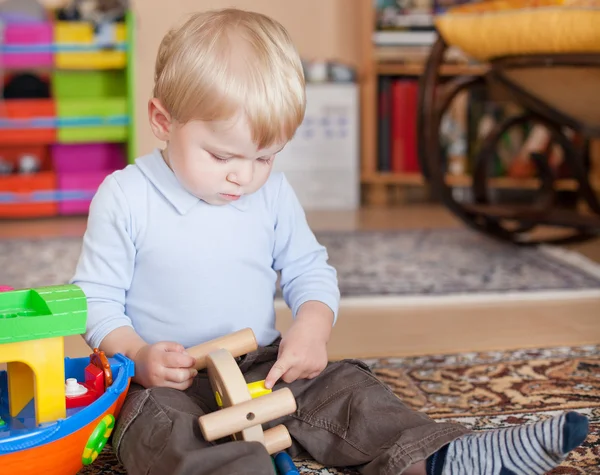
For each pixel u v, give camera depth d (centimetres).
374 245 230
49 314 74
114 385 81
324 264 104
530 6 180
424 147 218
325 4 324
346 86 299
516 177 299
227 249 96
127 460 80
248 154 87
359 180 311
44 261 210
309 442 87
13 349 74
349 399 87
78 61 280
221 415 77
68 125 280
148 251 94
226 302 95
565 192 299
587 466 87
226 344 89
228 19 89
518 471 74
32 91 286
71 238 244
